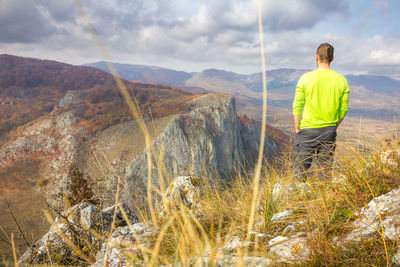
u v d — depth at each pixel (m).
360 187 2.07
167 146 54.38
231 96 77.69
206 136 59.22
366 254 1.42
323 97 3.18
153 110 65.44
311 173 2.71
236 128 73.50
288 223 1.98
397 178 2.01
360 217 1.76
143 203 2.11
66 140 57.12
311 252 1.45
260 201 2.27
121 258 1.69
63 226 2.34
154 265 0.91
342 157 2.58
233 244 1.67
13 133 68.31
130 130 59.25
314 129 3.16
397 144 2.50
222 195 2.63
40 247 2.14
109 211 2.73
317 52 3.43
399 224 1.52
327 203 2.06
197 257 0.96
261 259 1.25
